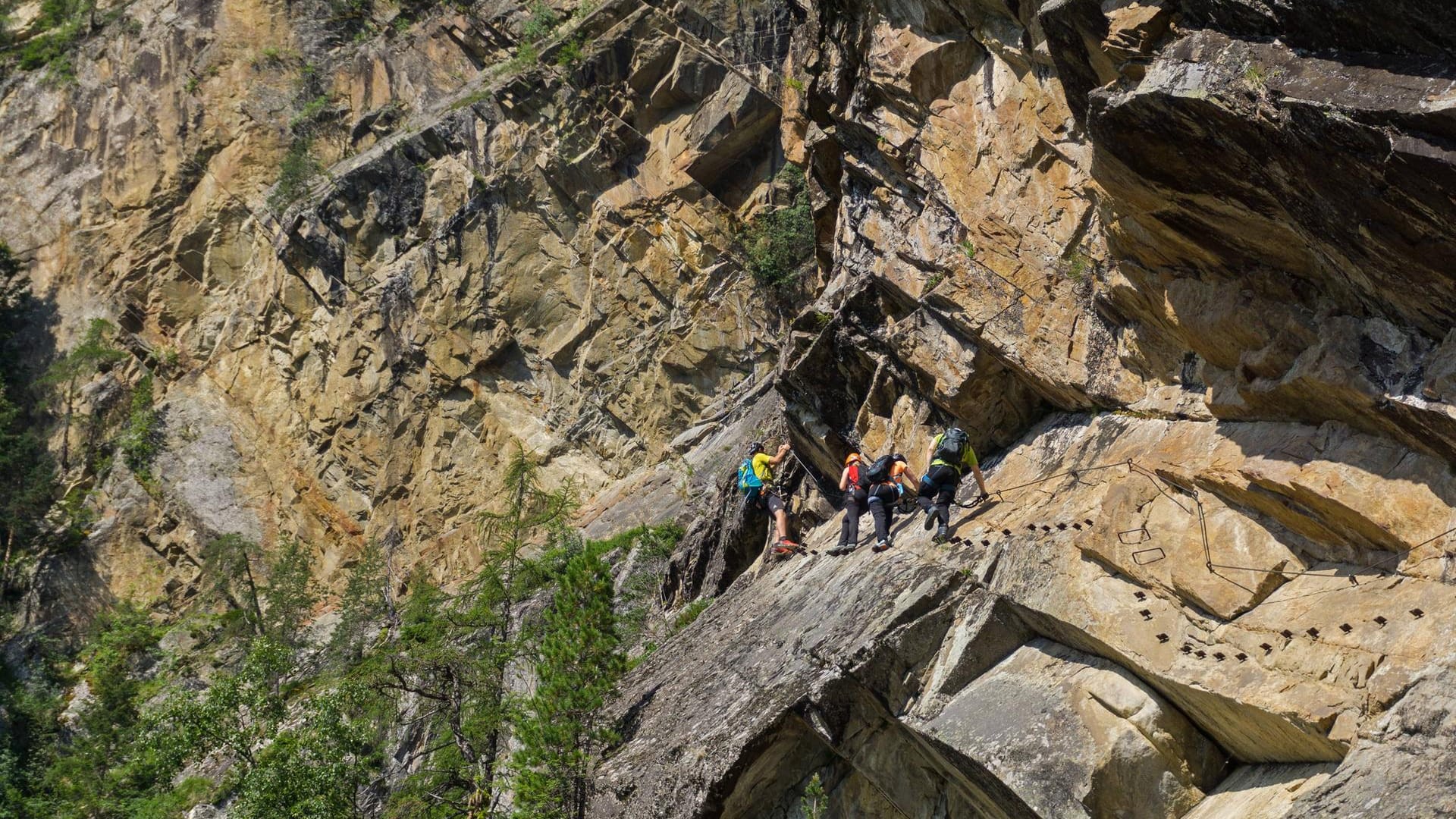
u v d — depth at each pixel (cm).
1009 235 1197
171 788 2645
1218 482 843
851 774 1077
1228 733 781
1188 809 795
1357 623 704
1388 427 747
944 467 1111
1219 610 798
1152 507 891
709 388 3591
